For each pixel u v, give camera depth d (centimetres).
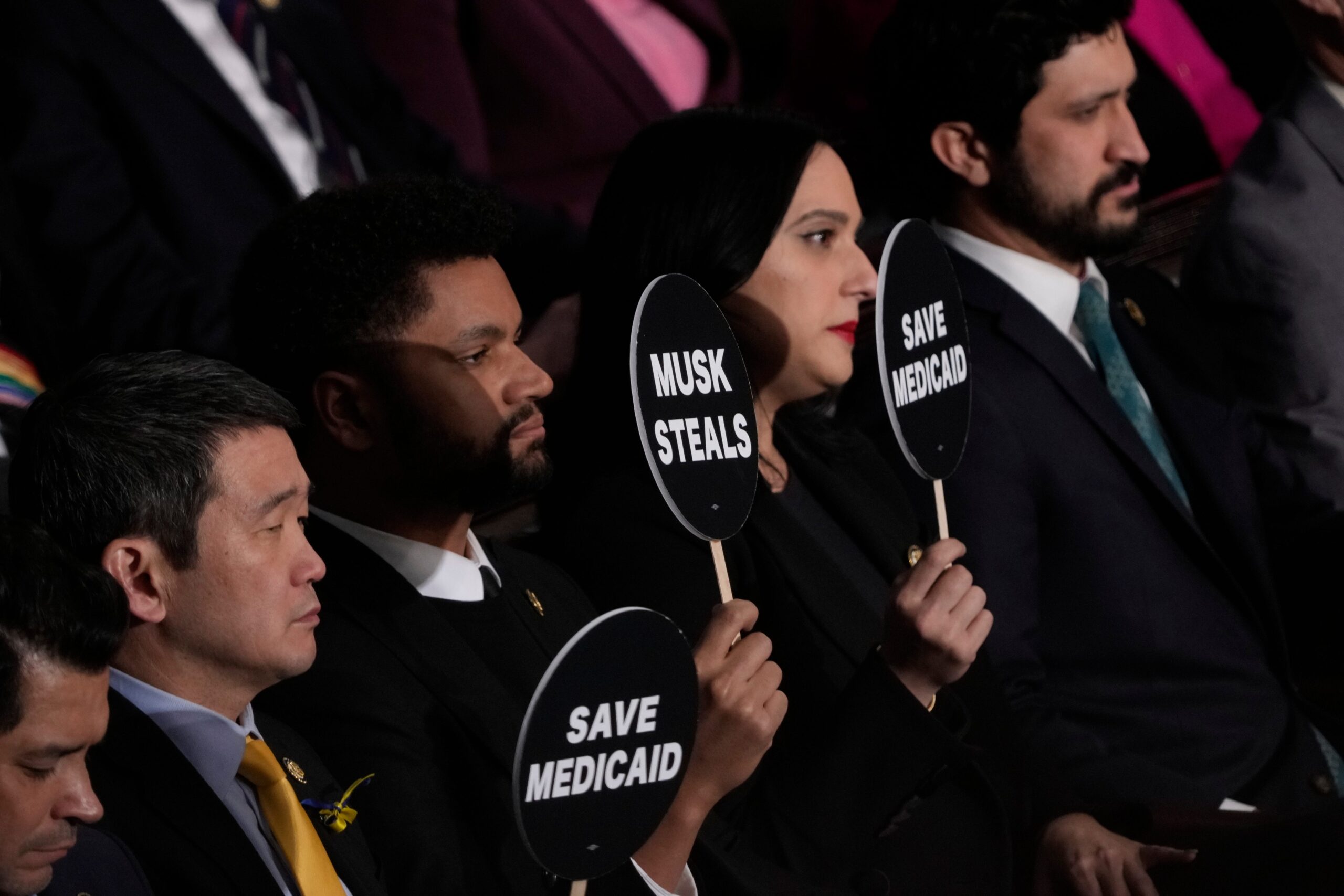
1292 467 1262
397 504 773
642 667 658
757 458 784
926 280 867
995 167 1120
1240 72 1936
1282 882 909
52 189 1198
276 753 705
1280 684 1124
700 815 727
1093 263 1179
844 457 993
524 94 1705
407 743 724
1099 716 1062
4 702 552
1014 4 1092
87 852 624
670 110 1758
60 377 1131
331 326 757
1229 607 1107
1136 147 1109
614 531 892
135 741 656
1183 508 1094
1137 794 1006
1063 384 1083
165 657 662
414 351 758
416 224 764
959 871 891
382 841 704
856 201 928
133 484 642
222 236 1252
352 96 1462
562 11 1717
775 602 902
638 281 903
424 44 1647
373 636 748
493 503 792
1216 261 1335
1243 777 1063
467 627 781
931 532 1041
